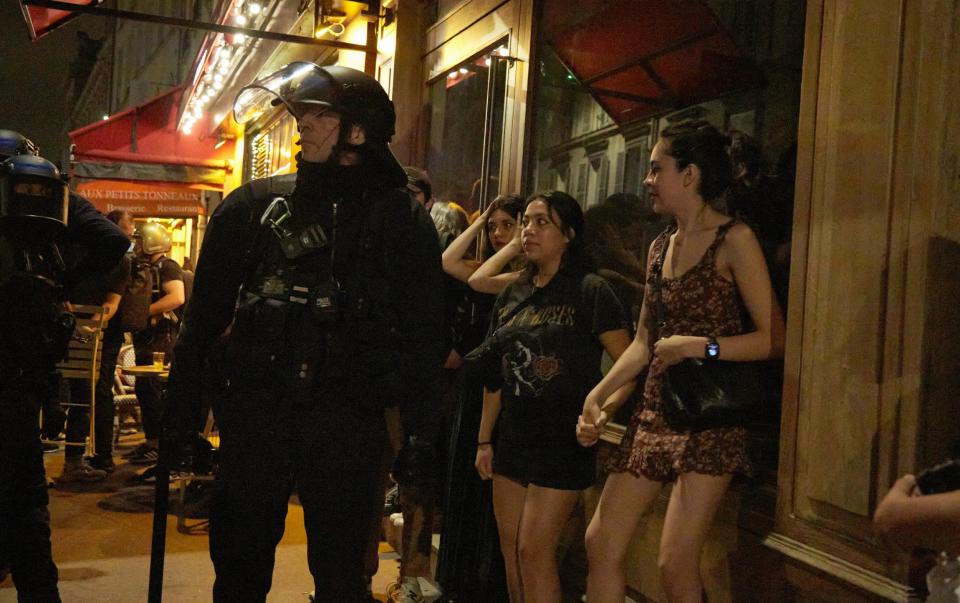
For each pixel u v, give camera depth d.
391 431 3.05
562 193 3.01
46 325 2.77
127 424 8.50
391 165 2.27
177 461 2.19
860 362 2.07
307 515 2.14
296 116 2.22
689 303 2.32
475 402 3.54
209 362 2.23
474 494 3.48
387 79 5.90
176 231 14.96
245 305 2.15
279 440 2.10
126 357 7.80
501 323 3.08
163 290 6.79
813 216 2.22
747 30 2.90
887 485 1.98
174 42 19.22
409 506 3.69
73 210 3.04
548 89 4.23
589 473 2.92
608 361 3.54
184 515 4.77
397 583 3.76
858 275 2.08
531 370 2.89
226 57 8.13
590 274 2.98
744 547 2.52
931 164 1.92
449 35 5.31
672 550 2.27
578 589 3.43
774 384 2.52
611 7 3.72
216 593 2.15
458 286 3.73
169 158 11.20
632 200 3.53
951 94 1.90
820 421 2.18
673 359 2.26
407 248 2.21
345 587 2.13
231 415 2.13
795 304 2.28
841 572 2.07
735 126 2.96
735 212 2.59
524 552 2.89
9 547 2.76
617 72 3.66
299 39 5.73
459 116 5.19
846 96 2.14
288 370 2.09
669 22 3.33
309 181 2.19
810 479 2.20
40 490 2.82
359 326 2.13
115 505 5.33
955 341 1.93
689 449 2.27
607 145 3.73
